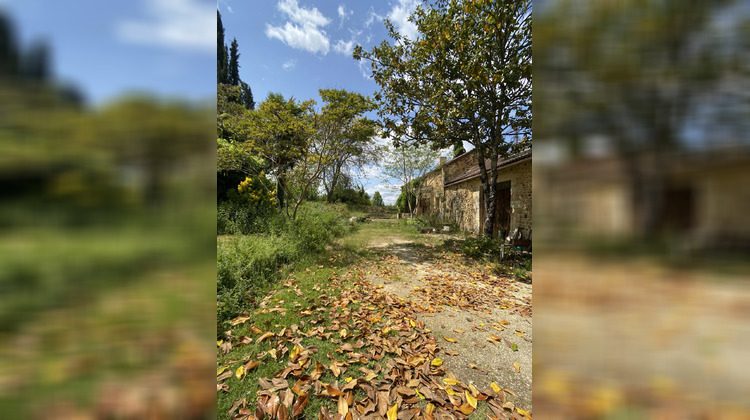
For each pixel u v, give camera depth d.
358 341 2.58
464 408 1.85
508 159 7.99
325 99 7.65
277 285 4.07
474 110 6.11
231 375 2.12
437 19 5.81
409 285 4.45
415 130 7.41
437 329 2.97
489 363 2.39
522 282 4.68
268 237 6.46
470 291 4.17
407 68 6.84
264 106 7.21
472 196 11.32
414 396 1.96
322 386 2.03
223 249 4.25
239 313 3.11
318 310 3.27
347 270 5.17
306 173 8.64
